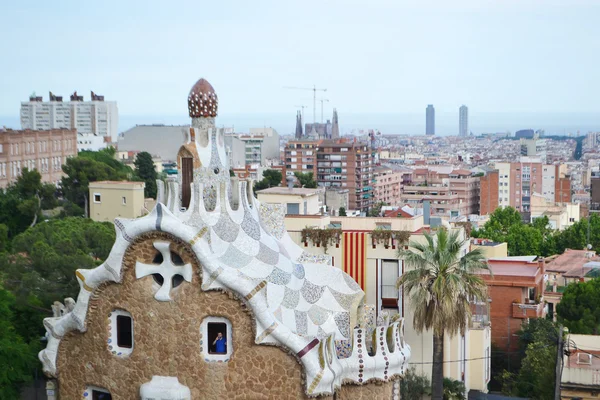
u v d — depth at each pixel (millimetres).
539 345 77875
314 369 46531
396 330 53438
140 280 47812
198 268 46719
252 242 50844
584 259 137375
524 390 75875
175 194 50406
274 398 46906
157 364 47562
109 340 48875
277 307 49062
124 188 130250
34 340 59094
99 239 78062
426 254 59219
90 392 50094
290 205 99188
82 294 48969
